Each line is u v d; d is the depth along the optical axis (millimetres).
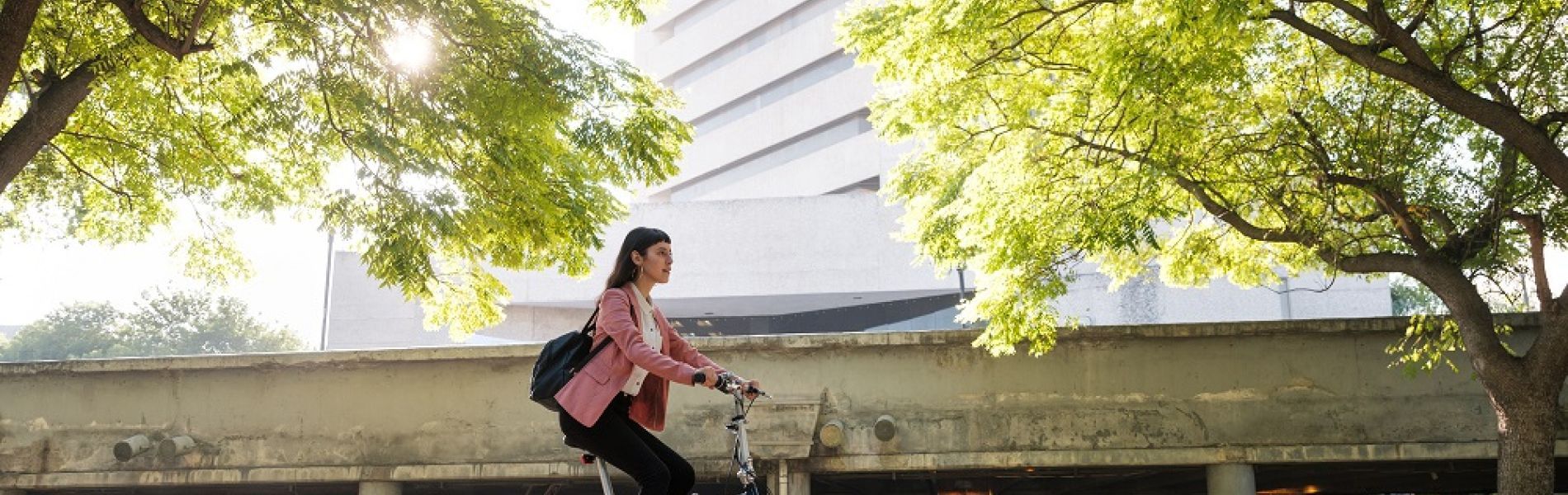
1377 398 15586
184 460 16828
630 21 12750
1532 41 12484
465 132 11938
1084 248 13133
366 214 11773
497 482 17125
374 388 16812
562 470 16188
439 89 11602
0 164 10398
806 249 37156
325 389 16891
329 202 11734
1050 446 15766
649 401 4543
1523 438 12078
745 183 56938
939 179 15852
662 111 12852
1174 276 16812
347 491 18719
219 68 12625
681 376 4086
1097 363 15961
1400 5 13000
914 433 15945
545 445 16344
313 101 12695
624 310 4289
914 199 15992
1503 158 12961
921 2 12859
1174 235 16859
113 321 60906
